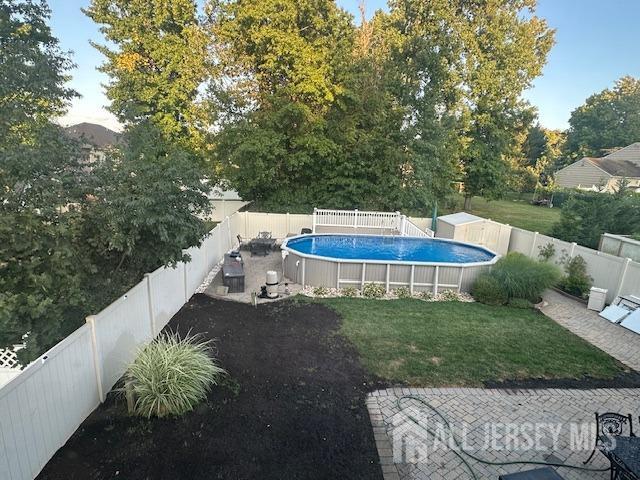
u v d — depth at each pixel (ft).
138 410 16.71
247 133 62.03
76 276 16.55
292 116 61.67
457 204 114.21
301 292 35.53
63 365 14.49
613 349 25.75
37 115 30.83
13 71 25.32
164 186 19.76
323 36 67.51
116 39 62.28
